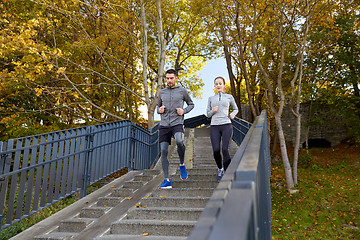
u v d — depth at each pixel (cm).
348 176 1382
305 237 821
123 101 1497
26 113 1090
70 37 1269
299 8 1295
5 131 1077
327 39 1491
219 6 1356
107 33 1271
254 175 99
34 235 314
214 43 1722
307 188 1238
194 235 66
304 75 1722
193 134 1278
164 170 418
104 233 307
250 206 65
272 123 2002
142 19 1061
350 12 1678
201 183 439
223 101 448
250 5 1291
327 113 1959
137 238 283
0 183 313
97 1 1195
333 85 1778
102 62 1354
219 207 86
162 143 422
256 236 78
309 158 1691
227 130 435
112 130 554
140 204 382
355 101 1681
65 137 419
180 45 1819
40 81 1045
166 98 427
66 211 384
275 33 1349
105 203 410
